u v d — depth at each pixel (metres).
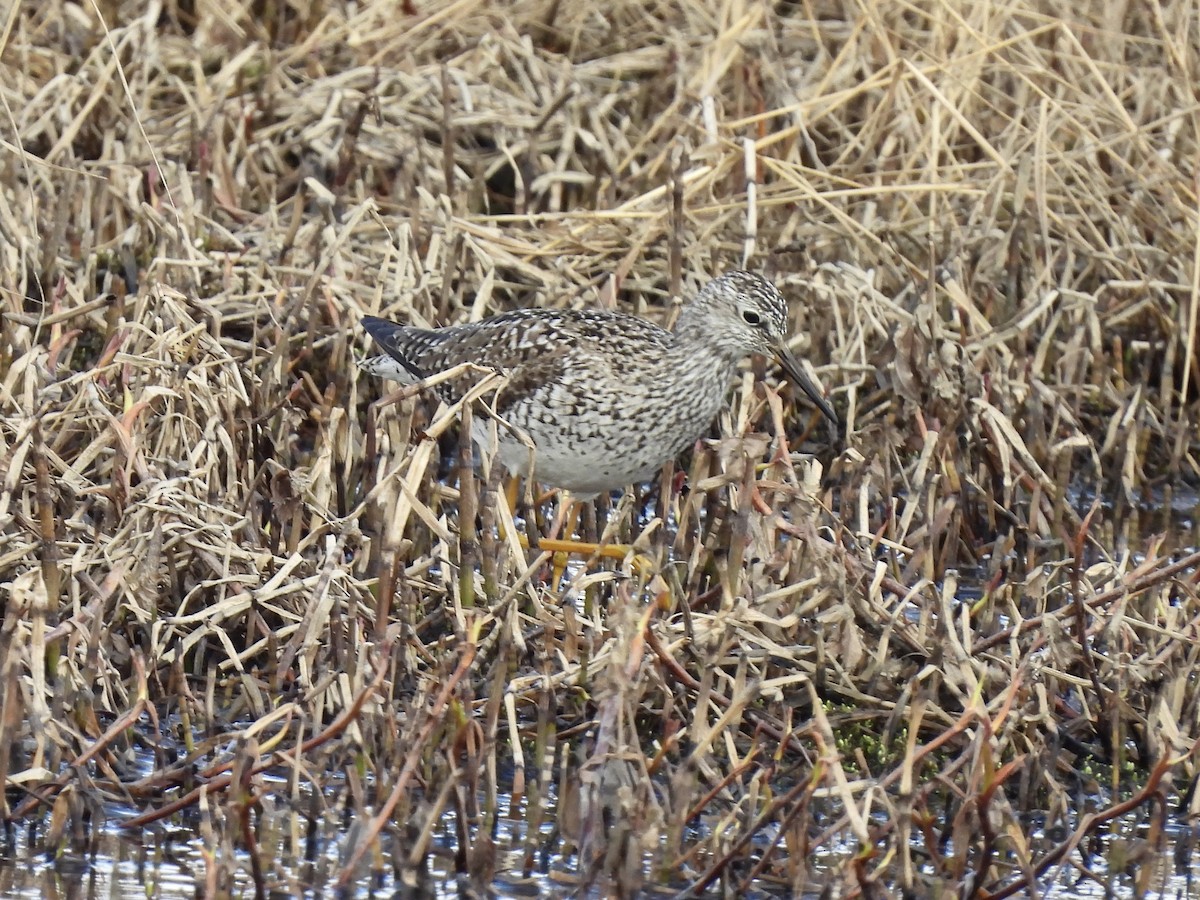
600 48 20.03
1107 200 17.58
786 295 16.02
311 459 13.92
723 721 9.60
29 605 9.93
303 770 9.59
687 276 16.33
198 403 12.69
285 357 14.12
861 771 10.12
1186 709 10.96
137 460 11.45
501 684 9.84
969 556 14.16
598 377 12.39
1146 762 10.91
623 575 10.74
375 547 11.45
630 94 18.92
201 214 16.19
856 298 15.75
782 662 10.97
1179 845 10.12
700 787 10.23
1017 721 10.30
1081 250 17.08
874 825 10.06
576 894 9.25
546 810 10.12
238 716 10.91
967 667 10.38
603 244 16.78
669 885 9.39
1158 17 17.80
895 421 15.36
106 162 16.70
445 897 9.21
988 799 9.30
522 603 11.42
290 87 18.53
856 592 10.80
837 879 9.22
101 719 10.69
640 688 10.09
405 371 13.48
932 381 14.90
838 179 16.58
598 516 13.90
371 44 19.39
